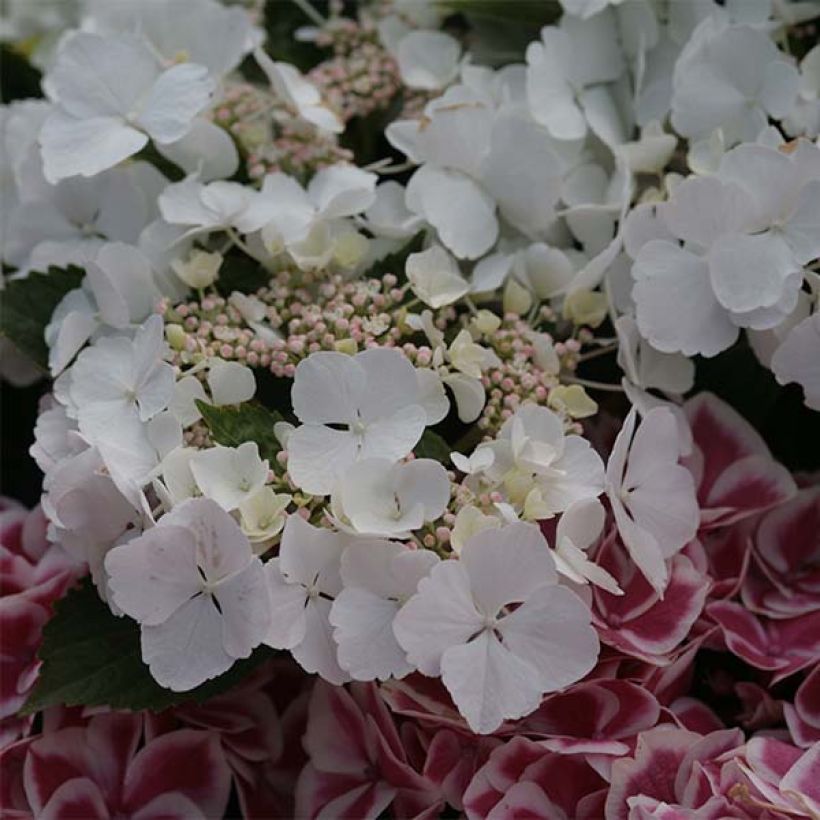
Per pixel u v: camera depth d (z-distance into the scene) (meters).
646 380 0.69
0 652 0.69
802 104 0.70
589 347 0.71
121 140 0.69
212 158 0.71
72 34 0.77
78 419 0.66
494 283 0.69
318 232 0.69
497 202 0.71
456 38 0.79
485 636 0.63
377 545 0.63
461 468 0.64
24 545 0.71
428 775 0.65
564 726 0.65
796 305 0.66
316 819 0.67
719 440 0.70
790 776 0.63
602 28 0.73
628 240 0.69
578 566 0.64
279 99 0.74
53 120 0.70
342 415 0.64
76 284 0.71
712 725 0.67
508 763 0.64
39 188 0.72
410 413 0.64
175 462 0.64
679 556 0.67
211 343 0.66
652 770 0.64
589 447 0.65
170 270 0.70
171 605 0.63
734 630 0.67
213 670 0.63
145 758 0.67
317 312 0.66
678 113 0.71
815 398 0.67
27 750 0.68
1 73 0.83
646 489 0.66
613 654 0.65
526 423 0.65
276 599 0.63
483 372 0.67
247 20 0.75
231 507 0.62
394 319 0.67
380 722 0.66
